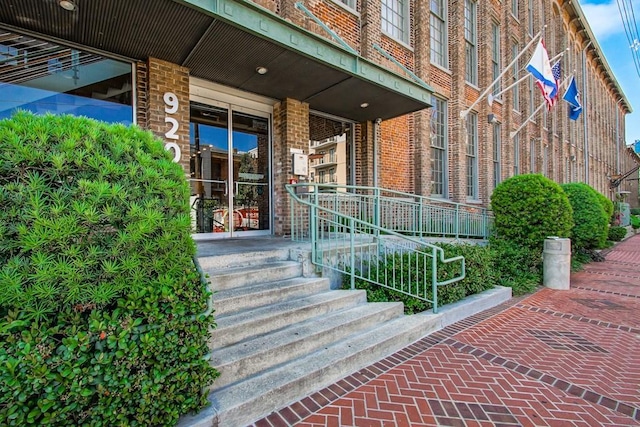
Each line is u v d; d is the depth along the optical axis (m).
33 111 4.19
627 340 4.11
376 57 7.70
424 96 6.75
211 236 5.95
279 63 4.97
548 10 16.94
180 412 2.23
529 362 3.48
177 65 4.95
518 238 7.54
